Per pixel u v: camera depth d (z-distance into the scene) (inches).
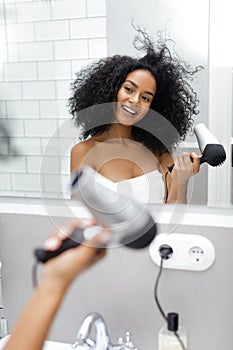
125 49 36.8
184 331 36.7
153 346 40.0
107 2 36.5
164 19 35.7
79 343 34.5
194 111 36.3
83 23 37.4
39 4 38.1
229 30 34.6
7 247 42.4
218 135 36.2
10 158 41.1
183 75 36.1
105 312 40.7
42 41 38.6
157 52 36.2
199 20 35.0
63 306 41.6
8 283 43.1
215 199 36.6
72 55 38.1
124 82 36.9
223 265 36.9
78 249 26.0
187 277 37.8
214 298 37.6
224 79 35.4
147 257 38.3
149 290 39.0
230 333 37.9
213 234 36.6
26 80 39.6
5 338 40.2
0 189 41.7
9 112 40.4
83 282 40.6
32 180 40.7
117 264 39.3
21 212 41.3
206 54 35.4
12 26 39.1
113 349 35.9
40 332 21.9
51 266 23.6
